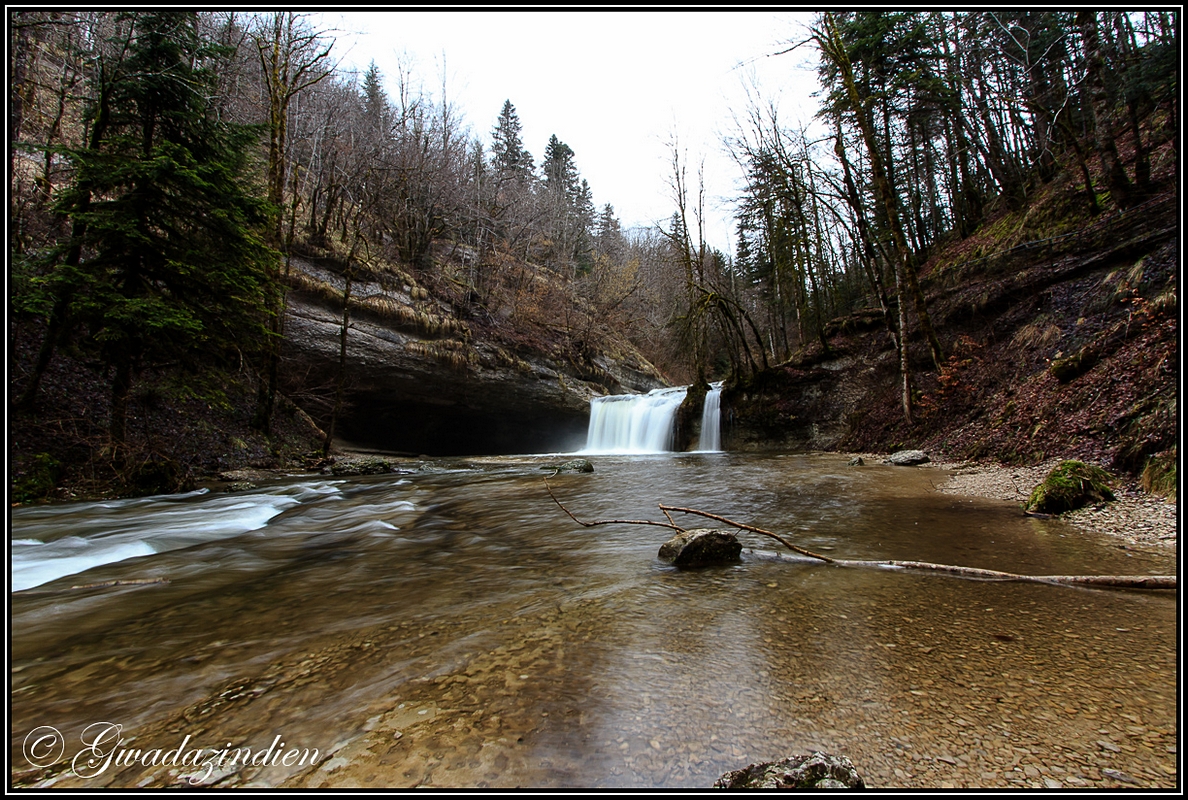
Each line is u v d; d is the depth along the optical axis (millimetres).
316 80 16656
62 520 7742
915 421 15844
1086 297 13188
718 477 12211
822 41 15203
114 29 12859
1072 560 4656
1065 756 1865
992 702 2279
